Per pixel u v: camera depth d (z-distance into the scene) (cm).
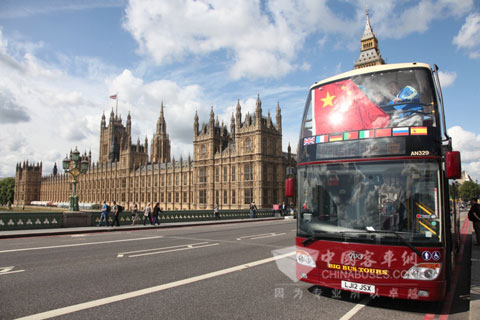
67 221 2936
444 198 827
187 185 8875
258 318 757
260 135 6862
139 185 10900
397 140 843
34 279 1086
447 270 854
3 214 2570
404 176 818
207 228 3294
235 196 7281
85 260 1423
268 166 7031
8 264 1329
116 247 1827
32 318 736
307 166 954
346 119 927
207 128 8312
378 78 931
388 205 820
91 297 895
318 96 1009
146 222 3678
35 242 2052
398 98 888
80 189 15062
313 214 916
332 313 802
